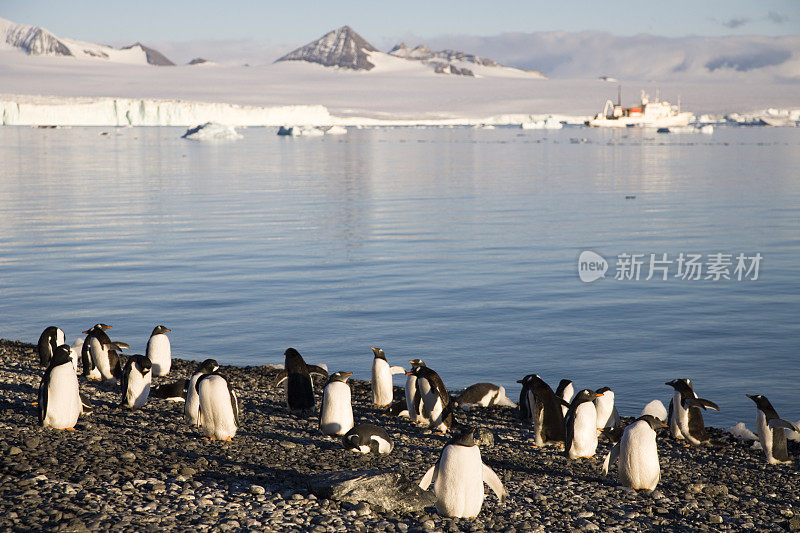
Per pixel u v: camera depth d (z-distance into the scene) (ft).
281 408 54.75
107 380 57.82
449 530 31.12
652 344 90.68
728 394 72.74
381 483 33.81
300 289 120.78
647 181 350.02
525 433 51.96
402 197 280.51
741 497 39.88
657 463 39.34
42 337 64.13
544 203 260.21
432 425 49.88
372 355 85.25
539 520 33.50
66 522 27.94
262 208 240.12
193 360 80.74
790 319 102.99
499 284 126.72
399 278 131.13
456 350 87.86
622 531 33.04
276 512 30.71
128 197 270.05
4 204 241.76
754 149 649.20
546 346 89.71
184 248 160.76
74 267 136.98
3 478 32.24
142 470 35.24
